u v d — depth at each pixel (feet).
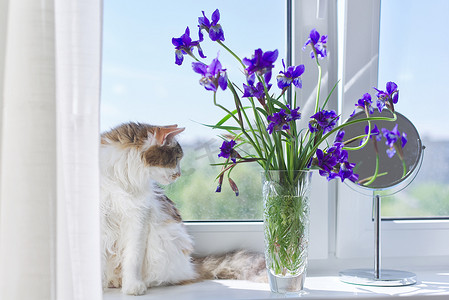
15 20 2.63
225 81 3.34
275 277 3.68
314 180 4.31
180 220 4.03
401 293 3.68
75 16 2.80
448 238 4.49
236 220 4.37
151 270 3.80
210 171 4.32
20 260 2.59
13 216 2.60
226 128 3.60
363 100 3.75
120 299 3.53
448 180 4.53
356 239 4.39
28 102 2.61
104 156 3.76
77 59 2.81
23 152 2.61
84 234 2.80
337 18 4.37
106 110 4.17
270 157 3.48
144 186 3.80
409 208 4.51
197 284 3.99
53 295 2.59
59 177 2.64
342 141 4.09
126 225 3.74
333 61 4.38
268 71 3.41
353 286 3.94
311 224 4.33
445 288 3.85
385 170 4.06
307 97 4.31
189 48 3.52
